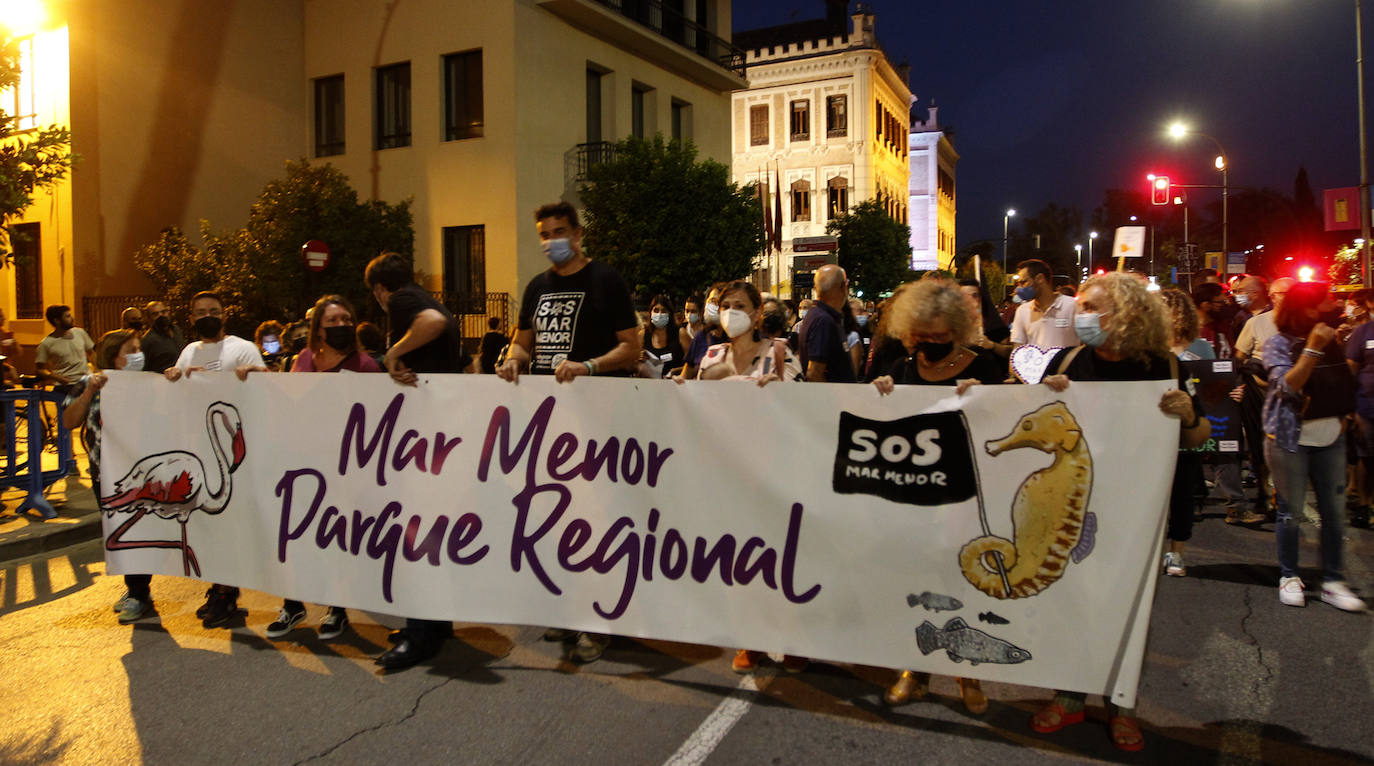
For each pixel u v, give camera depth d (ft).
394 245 57.21
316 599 14.35
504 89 60.08
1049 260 22.20
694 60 76.69
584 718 11.71
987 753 10.72
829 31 151.12
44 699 12.50
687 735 11.20
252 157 64.49
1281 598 16.53
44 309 56.13
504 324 59.82
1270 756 10.64
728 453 12.22
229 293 51.57
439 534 13.65
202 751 10.93
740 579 12.16
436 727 11.47
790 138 149.18
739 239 61.77
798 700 12.27
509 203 60.23
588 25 66.33
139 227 57.57
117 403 15.75
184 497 15.40
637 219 59.00
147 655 14.14
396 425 13.97
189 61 60.34
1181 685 12.82
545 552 13.14
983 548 11.01
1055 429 10.72
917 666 11.32
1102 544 10.55
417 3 63.00
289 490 14.61
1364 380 21.36
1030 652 10.83
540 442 13.21
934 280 12.25
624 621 12.73
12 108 56.44
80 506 24.98
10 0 54.95
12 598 17.60
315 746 11.00
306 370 15.55
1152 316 11.10
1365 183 62.85
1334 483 16.17
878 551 11.46
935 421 11.23
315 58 67.36
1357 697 12.33
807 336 17.40
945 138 222.69
